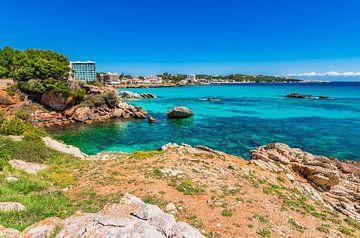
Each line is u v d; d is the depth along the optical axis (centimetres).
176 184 1581
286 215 1350
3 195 1266
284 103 8569
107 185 1559
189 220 1179
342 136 4094
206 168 1973
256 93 13512
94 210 1210
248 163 2362
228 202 1389
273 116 6009
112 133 4434
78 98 5697
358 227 1456
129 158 2262
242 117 5928
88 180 1666
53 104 5447
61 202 1288
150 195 1404
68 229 673
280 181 1997
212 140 3944
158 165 1977
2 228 730
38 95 5456
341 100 9375
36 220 1033
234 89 17775
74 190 1492
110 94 5972
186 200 1370
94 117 5594
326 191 2178
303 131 4459
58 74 5772
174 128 4816
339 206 1888
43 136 2975
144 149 3522
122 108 6147
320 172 2234
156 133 4434
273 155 2577
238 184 1689
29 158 2031
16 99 5109
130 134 4362
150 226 706
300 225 1270
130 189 1493
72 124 5197
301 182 2209
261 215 1288
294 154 2681
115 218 722
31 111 5006
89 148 3544
